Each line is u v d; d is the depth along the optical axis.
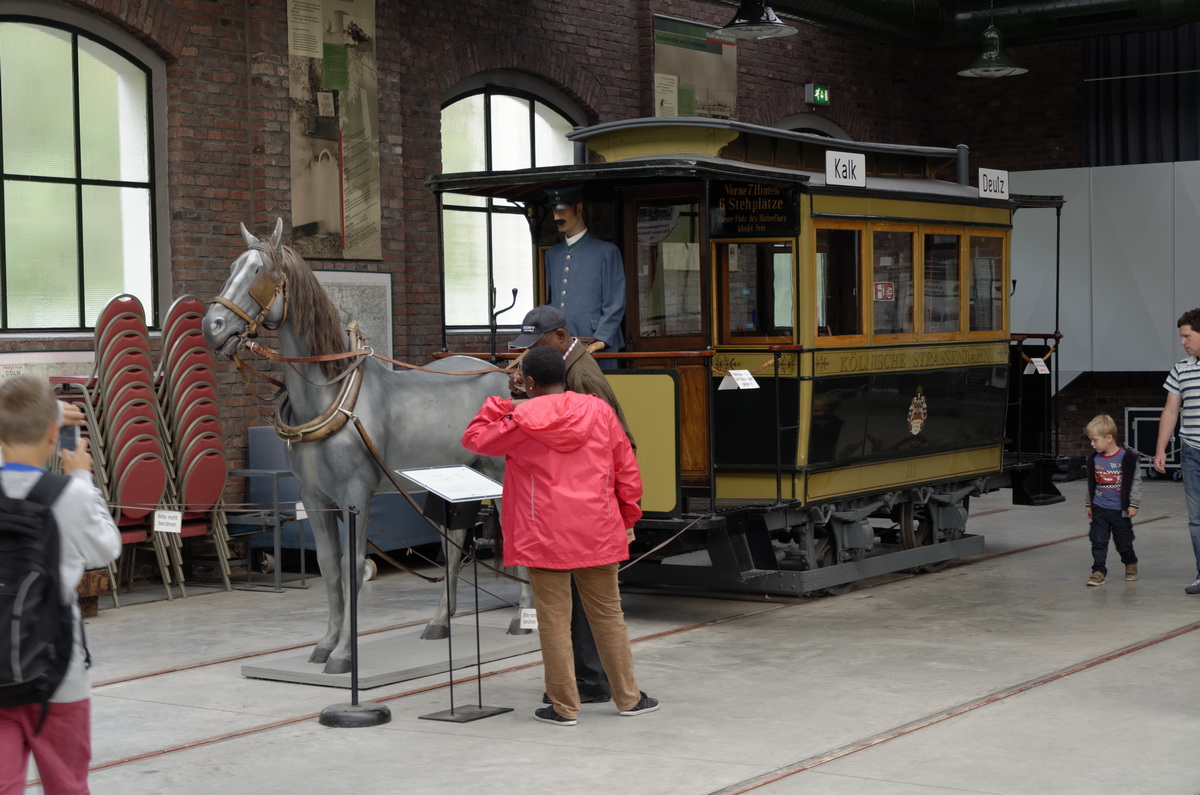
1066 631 8.45
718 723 6.34
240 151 11.44
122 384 9.96
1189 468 9.70
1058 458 12.43
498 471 8.30
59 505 3.87
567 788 5.37
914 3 16.00
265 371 11.50
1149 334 17.22
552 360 6.25
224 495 11.19
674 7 15.93
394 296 12.56
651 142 9.45
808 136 9.76
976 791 5.24
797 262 9.20
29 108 10.48
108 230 10.94
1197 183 16.94
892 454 10.20
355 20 12.13
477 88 13.93
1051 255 17.67
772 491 9.34
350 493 7.43
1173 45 17.78
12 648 3.72
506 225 14.13
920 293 10.45
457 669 7.56
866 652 7.91
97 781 5.60
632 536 6.79
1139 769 5.51
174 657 8.07
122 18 10.73
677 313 9.52
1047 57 18.67
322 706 6.80
